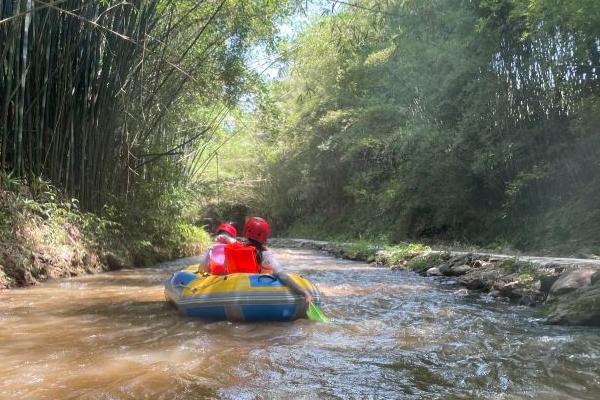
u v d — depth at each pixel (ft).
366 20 26.21
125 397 8.61
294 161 90.12
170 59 34.37
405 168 53.26
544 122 34.50
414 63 45.16
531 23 29.71
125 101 32.81
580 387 9.36
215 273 18.17
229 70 37.17
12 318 15.78
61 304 18.54
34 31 25.89
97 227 31.73
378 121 62.44
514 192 35.58
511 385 9.47
